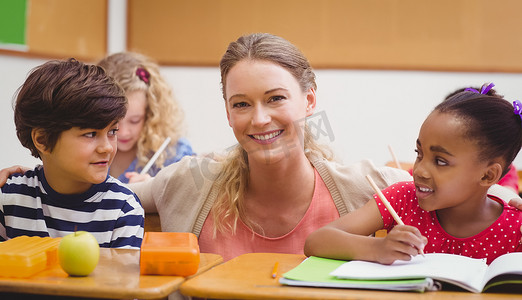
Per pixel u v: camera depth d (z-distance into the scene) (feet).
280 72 4.55
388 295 2.92
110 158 4.60
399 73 13.46
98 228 4.67
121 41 14.01
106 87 4.50
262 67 4.51
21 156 10.07
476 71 13.25
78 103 4.33
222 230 5.11
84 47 12.25
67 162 4.45
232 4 13.79
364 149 13.69
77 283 3.13
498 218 4.10
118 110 4.52
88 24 12.37
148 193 5.52
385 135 13.61
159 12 13.99
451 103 3.99
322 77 13.65
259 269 3.51
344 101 13.64
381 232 5.34
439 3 13.25
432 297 2.92
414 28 13.35
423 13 13.30
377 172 5.21
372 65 13.48
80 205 4.68
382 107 13.56
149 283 3.14
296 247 5.06
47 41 10.95
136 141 8.21
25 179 4.81
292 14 13.65
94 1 12.58
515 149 4.02
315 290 3.03
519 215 4.11
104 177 4.55
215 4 13.84
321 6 13.55
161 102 8.24
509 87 13.21
